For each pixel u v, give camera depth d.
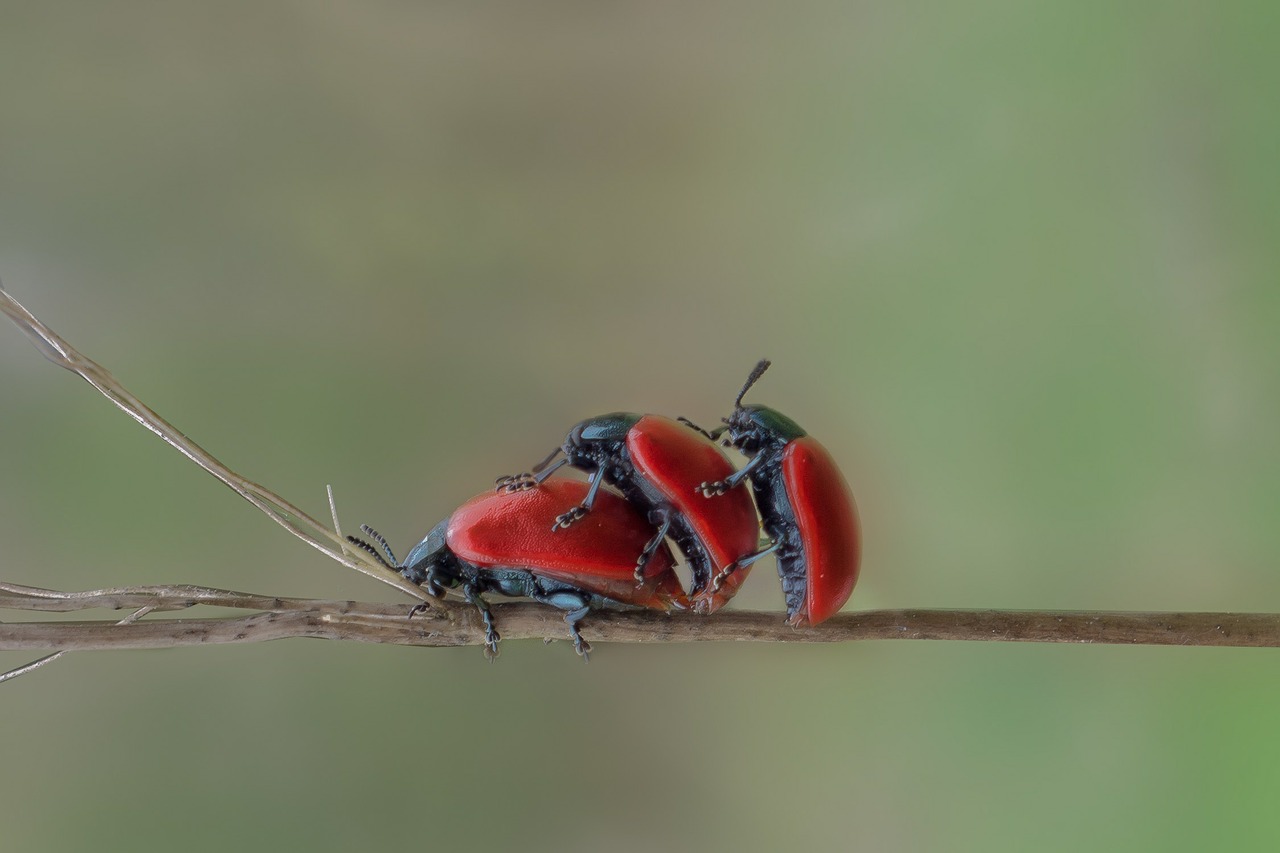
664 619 0.19
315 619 0.19
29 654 0.21
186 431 0.21
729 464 0.19
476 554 0.19
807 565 0.18
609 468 0.19
